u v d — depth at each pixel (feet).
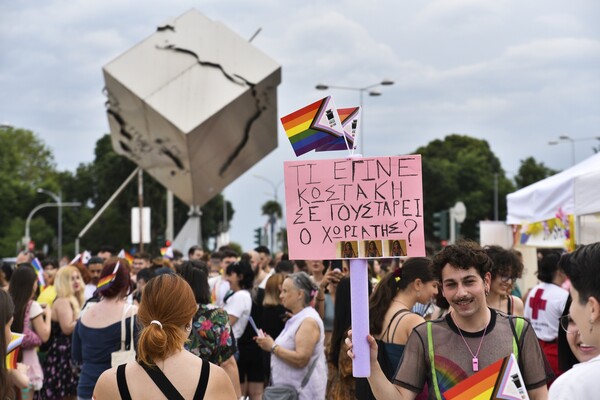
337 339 22.21
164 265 39.83
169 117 53.57
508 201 44.37
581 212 29.19
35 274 26.84
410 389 14.15
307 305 24.07
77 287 31.30
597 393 8.89
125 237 197.67
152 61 55.26
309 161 14.30
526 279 54.34
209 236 221.25
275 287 30.86
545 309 24.56
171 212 94.27
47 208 333.21
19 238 298.15
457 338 13.97
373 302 18.21
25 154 367.86
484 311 13.94
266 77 54.95
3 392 14.92
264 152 65.87
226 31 56.29
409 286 18.13
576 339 16.17
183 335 12.71
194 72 54.90
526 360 13.87
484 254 13.93
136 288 34.04
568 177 36.50
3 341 14.99
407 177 13.93
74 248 296.92
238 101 55.01
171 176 64.44
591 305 9.58
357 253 13.96
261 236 116.98
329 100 14.28
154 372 12.24
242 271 31.01
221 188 69.05
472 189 278.87
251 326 31.27
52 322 30.09
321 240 14.15
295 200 14.32
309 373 23.54
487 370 11.99
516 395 11.81
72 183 285.23
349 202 14.10
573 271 9.80
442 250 14.14
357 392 18.69
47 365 29.91
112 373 12.42
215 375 12.44
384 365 17.72
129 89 54.13
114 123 59.77
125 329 21.48
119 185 196.85
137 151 62.13
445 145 304.09
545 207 39.06
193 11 57.00
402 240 13.87
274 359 23.91
